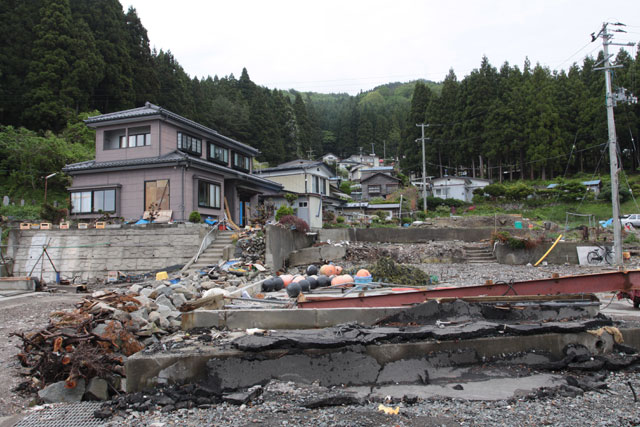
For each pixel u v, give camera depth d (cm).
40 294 1228
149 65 4222
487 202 4112
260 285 1054
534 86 4709
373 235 2202
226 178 2195
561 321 639
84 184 1964
